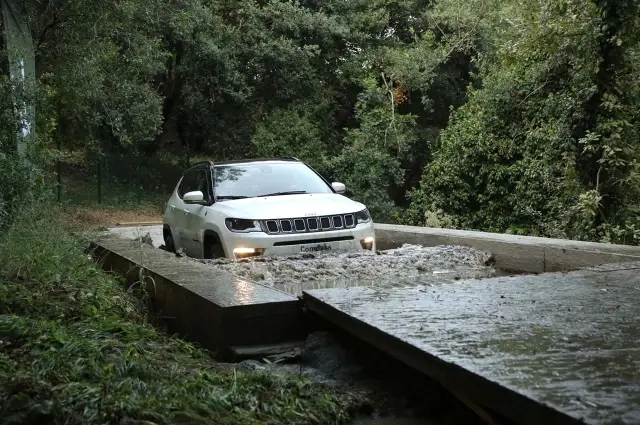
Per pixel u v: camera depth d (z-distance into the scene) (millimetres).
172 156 32969
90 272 7387
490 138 20828
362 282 7660
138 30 18781
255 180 10453
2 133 10078
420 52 27516
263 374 4324
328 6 29469
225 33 27094
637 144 14945
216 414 3629
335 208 9484
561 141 15789
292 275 7887
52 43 15391
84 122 20344
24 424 3377
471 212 22359
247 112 29312
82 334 5082
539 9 15734
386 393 4457
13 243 7312
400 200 30641
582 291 5531
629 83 14656
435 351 3801
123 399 3533
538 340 4016
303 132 27922
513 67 19359
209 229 9484
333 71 30250
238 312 5344
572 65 15930
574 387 3178
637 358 3639
